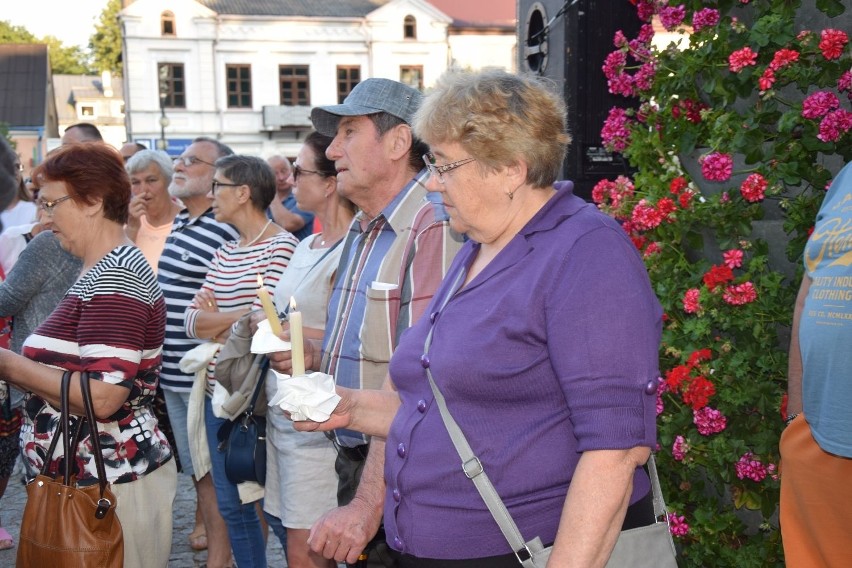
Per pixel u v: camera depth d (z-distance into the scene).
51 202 2.77
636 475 1.78
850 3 3.03
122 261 2.70
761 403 2.84
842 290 2.14
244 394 3.30
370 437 2.50
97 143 2.87
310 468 3.06
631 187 3.33
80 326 2.65
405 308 2.44
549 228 1.74
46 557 2.52
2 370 2.63
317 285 3.19
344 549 2.21
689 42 3.23
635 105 4.26
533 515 1.72
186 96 35.28
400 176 2.71
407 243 2.51
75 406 2.60
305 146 3.43
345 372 2.60
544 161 1.75
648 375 1.60
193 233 4.30
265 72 35.91
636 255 1.69
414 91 2.71
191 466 4.23
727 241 3.03
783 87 3.17
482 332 1.73
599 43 4.20
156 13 34.50
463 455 1.74
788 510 2.34
